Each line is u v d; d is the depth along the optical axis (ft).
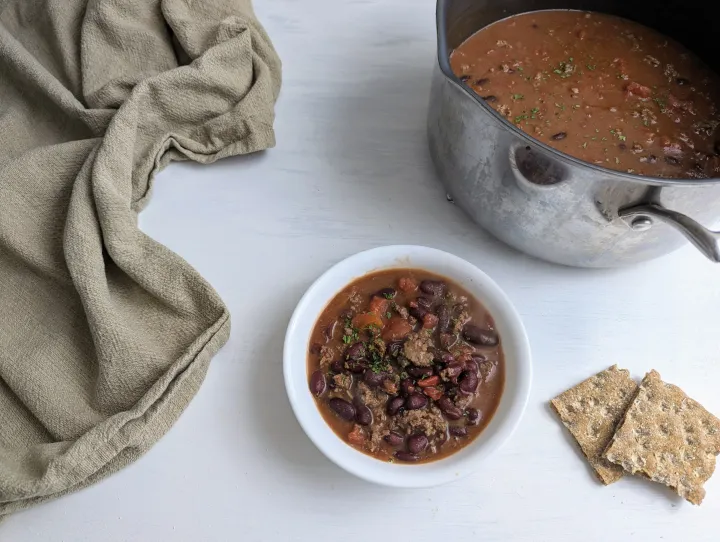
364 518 1.47
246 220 1.76
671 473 1.47
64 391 1.50
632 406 1.53
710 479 1.52
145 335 1.58
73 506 1.46
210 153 1.83
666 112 1.72
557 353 1.63
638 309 1.69
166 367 1.53
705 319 1.69
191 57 1.88
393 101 1.94
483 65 1.79
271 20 2.06
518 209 1.51
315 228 1.75
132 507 1.46
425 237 1.75
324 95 1.94
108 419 1.44
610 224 1.44
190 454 1.51
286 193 1.80
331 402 1.47
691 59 1.84
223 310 1.58
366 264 1.58
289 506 1.47
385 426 1.47
